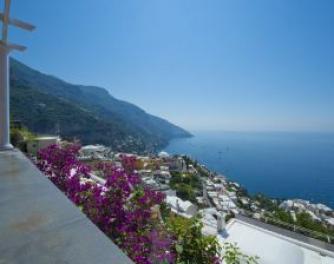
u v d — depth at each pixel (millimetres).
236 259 2566
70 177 2492
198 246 1914
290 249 4664
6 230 975
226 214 6797
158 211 2094
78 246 862
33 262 771
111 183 2117
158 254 1674
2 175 1852
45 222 1050
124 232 1739
